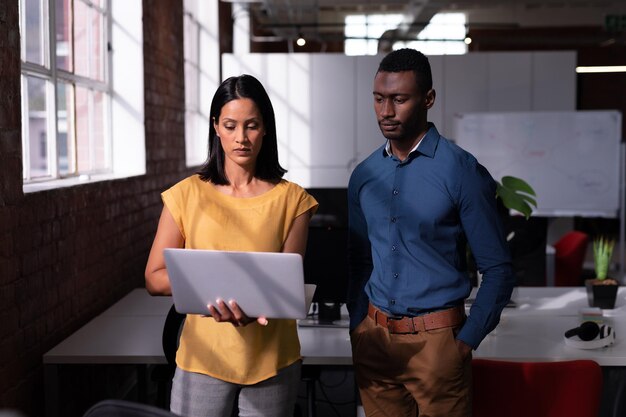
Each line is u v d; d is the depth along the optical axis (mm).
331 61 10047
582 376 2410
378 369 2469
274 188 2271
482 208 2336
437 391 2365
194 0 8594
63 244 3467
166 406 3348
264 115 2201
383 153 2469
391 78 2301
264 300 2074
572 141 9391
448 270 2383
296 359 2316
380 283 2445
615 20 12039
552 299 3959
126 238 4637
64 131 4164
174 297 2133
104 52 5000
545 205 9492
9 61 2834
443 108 10289
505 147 9469
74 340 3277
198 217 2221
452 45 14273
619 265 10062
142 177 5039
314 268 3451
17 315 2916
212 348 2225
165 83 5820
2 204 2762
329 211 4938
